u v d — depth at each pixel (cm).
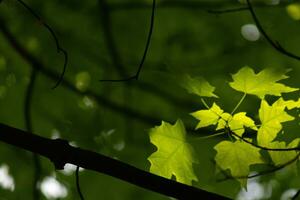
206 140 822
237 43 950
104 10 853
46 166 897
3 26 804
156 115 965
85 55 948
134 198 914
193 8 944
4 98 944
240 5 932
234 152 412
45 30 938
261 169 848
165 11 963
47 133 941
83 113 945
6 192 902
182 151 423
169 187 386
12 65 934
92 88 957
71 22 956
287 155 411
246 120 411
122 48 970
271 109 411
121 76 920
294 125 520
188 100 945
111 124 952
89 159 394
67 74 953
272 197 883
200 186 817
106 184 905
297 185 881
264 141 411
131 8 929
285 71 416
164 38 973
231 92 913
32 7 925
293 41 938
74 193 898
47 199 884
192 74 920
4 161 909
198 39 966
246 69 418
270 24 941
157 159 423
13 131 399
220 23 957
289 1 896
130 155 927
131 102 958
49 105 945
